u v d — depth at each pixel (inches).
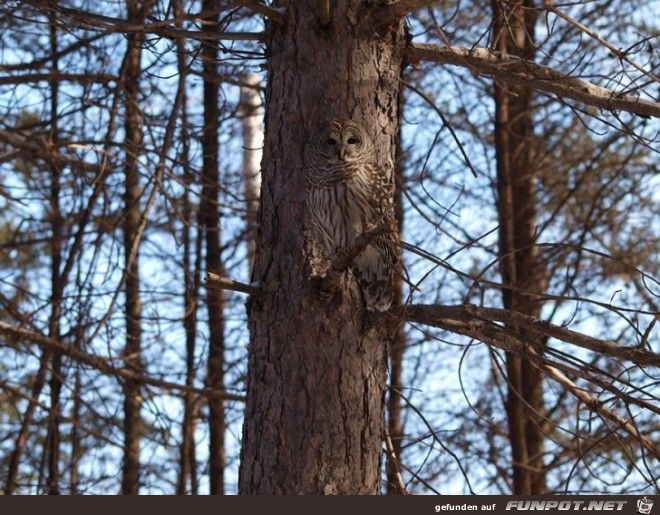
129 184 563.5
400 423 627.2
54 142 486.0
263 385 296.5
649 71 345.1
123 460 571.8
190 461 615.8
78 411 566.3
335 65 317.7
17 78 488.4
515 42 334.3
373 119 320.8
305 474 286.7
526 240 661.9
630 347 281.4
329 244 332.5
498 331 294.4
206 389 500.1
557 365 291.4
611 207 649.6
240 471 297.7
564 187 688.4
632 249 645.3
